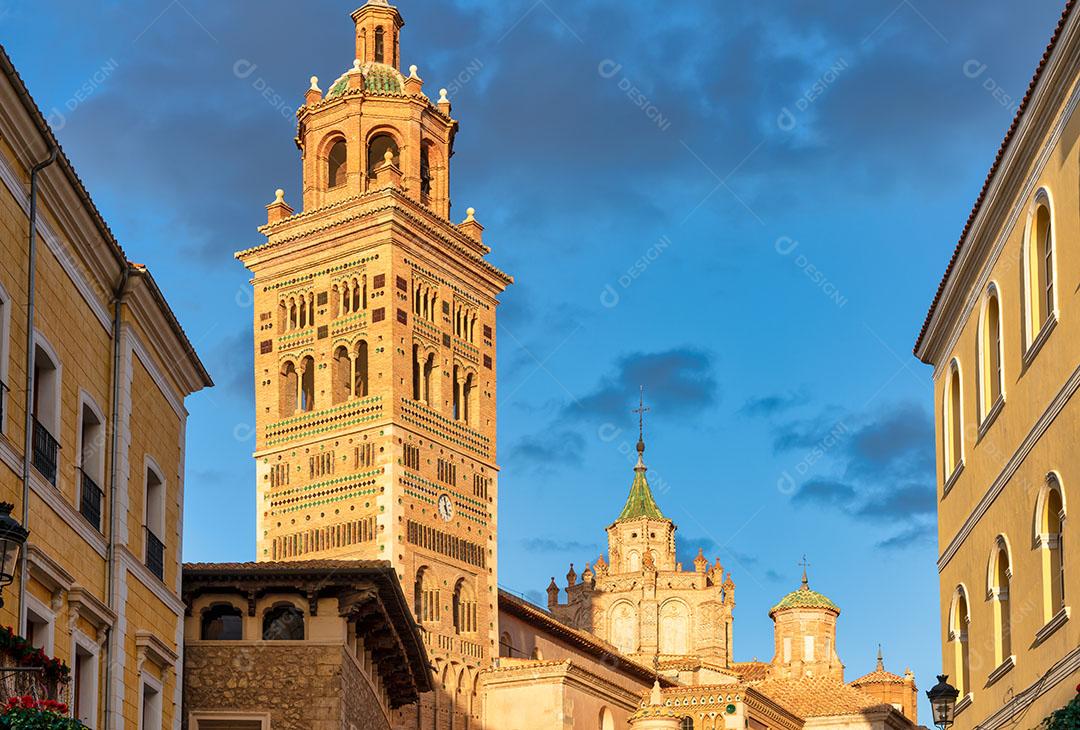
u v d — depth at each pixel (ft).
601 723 363.97
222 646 181.27
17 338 114.93
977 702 158.71
